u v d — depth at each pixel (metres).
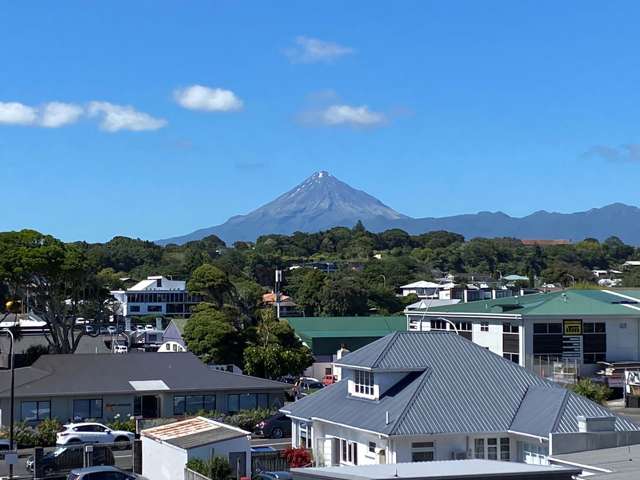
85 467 44.41
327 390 51.19
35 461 48.12
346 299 155.25
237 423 63.47
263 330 89.31
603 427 39.69
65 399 65.12
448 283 194.12
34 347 93.12
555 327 86.00
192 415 64.94
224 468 41.53
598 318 86.69
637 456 34.12
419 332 49.22
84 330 104.75
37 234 94.81
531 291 134.12
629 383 75.44
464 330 92.25
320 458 46.81
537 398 44.34
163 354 72.50
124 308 166.50
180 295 170.50
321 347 106.56
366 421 44.19
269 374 85.94
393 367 46.38
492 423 42.97
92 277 97.06
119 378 67.75
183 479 42.16
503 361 47.84
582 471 31.39
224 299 103.06
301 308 156.12
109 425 62.19
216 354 86.88
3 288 104.12
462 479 25.84
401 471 27.27
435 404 43.94
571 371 82.44
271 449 47.31
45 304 93.50
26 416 64.25
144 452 46.47
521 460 42.91
